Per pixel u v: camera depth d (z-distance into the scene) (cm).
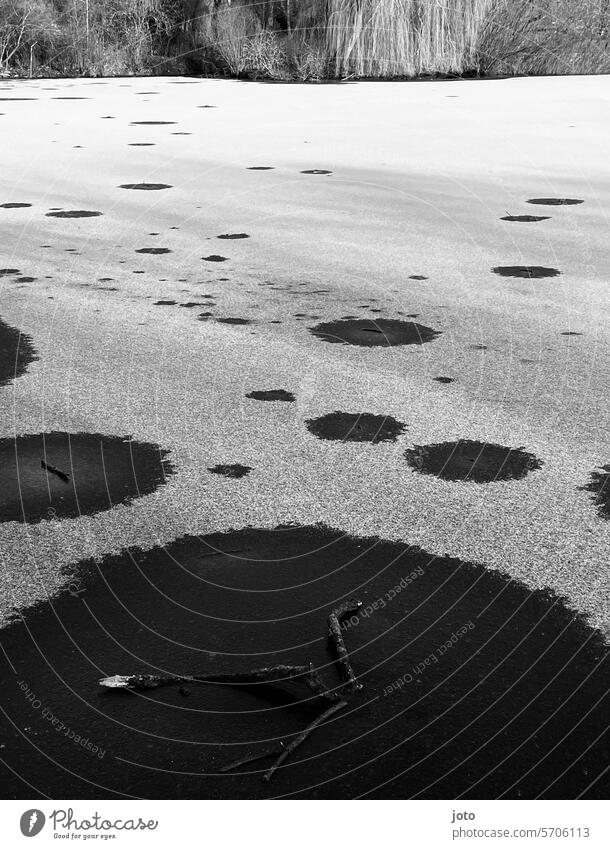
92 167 697
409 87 1402
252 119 1002
